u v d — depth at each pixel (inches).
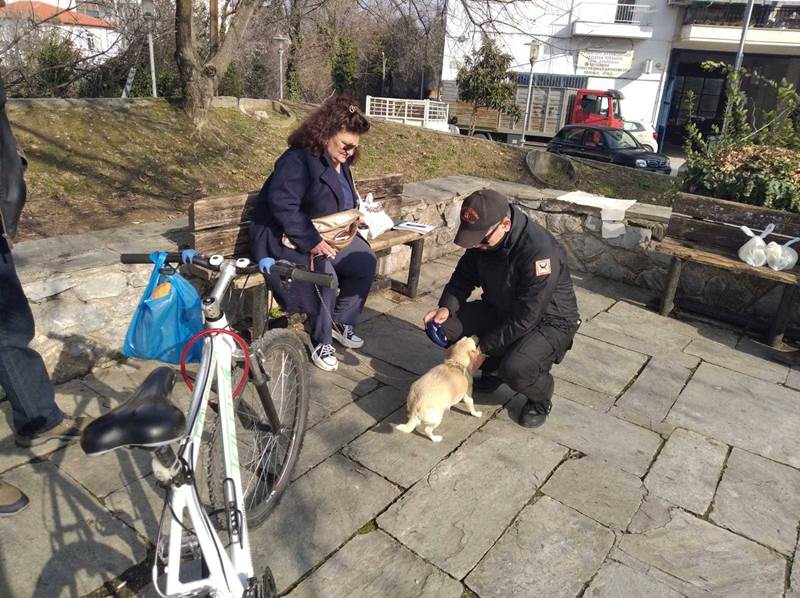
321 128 126.4
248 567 68.1
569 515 101.3
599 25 960.9
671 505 105.7
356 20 845.8
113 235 144.6
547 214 229.3
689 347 171.2
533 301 113.7
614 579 88.9
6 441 107.5
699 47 994.1
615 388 145.3
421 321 175.6
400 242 167.2
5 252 93.2
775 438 128.9
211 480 80.7
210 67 270.1
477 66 706.2
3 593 78.0
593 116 824.3
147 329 82.2
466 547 92.9
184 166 236.4
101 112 251.1
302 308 135.3
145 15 418.6
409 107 756.0
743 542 98.2
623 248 215.6
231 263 76.0
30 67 400.8
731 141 201.9
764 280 189.0
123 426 53.1
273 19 525.7
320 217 133.0
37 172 191.0
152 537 89.1
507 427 125.9
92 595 79.6
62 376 125.3
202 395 68.0
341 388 135.9
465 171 337.1
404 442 117.7
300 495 101.3
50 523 90.0
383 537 93.7
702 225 185.8
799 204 171.3
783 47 941.8
